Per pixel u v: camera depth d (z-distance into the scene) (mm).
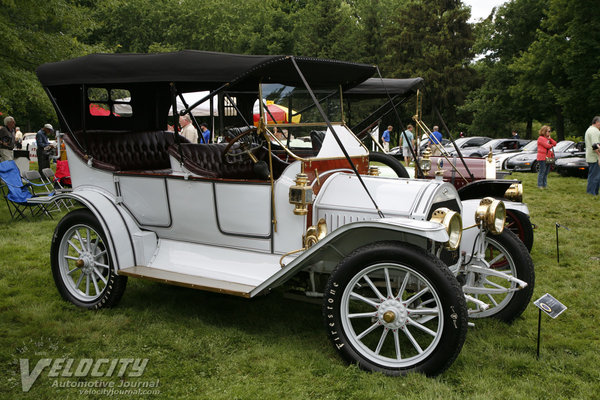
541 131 11648
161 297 4332
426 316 3125
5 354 3250
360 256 2936
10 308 4082
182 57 3576
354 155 4023
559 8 21688
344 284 2988
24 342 3432
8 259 5492
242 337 3529
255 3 38156
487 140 20344
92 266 4082
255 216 3600
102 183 4273
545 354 3309
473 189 4590
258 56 3400
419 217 3146
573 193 10836
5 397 2768
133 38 34938
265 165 3600
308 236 3342
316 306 4172
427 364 2844
